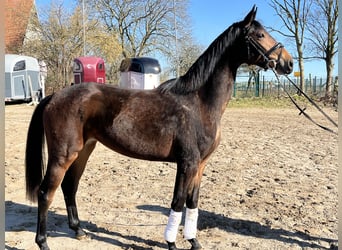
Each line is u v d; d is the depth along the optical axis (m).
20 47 27.55
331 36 25.36
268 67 3.49
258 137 10.83
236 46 3.48
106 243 3.83
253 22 3.47
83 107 3.44
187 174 3.29
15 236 3.94
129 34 34.53
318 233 4.09
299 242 3.87
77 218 3.94
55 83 27.31
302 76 27.31
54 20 26.91
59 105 3.46
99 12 32.84
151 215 4.64
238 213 4.68
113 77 32.25
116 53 30.03
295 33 27.11
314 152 8.59
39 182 3.60
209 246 3.77
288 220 4.45
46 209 3.44
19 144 9.23
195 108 3.35
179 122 3.30
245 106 21.66
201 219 4.47
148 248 3.72
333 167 7.11
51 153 3.45
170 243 3.48
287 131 12.05
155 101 3.41
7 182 5.93
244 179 6.26
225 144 9.68
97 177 6.40
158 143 3.34
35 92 21.58
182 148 3.29
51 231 4.10
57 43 26.83
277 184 5.95
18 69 20.45
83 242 3.84
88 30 28.39
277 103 22.34
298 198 5.24
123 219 4.50
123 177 6.41
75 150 3.46
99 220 4.44
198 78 3.42
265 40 3.44
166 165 7.35
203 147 3.35
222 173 6.65
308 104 21.20
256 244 3.82
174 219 3.39
